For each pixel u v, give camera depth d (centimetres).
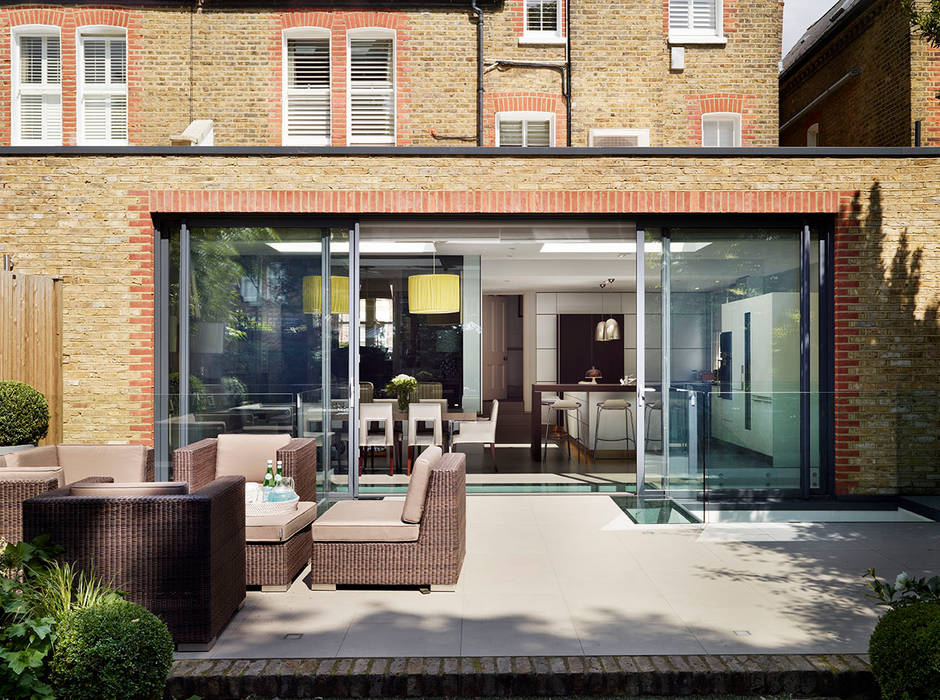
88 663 319
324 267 805
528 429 1552
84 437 779
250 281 806
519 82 1134
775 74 1154
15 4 1104
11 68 1111
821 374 809
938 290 784
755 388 816
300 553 558
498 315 1909
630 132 1130
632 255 1191
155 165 778
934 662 311
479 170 783
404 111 1126
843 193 783
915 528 704
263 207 777
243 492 479
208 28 1115
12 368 701
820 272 809
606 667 384
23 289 716
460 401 926
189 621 410
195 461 600
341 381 804
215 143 1112
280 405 802
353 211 780
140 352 780
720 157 784
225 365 805
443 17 1132
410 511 514
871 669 346
